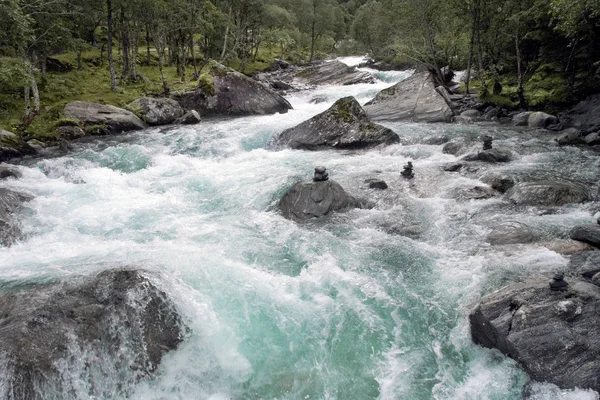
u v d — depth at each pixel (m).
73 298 6.33
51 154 18.38
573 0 16.53
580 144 16.25
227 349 6.31
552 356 5.47
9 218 10.35
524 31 23.88
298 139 18.33
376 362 6.18
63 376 5.36
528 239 8.88
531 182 11.34
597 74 20.22
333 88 38.97
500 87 25.41
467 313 6.94
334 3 101.44
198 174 14.66
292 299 7.35
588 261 7.77
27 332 5.59
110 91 29.91
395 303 7.33
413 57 35.69
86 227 10.27
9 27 21.42
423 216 10.49
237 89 28.23
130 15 34.00
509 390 5.47
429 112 22.70
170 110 25.56
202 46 49.09
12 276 7.74
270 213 11.07
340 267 8.40
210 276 7.65
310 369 6.08
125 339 5.94
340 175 13.59
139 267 7.56
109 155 17.64
